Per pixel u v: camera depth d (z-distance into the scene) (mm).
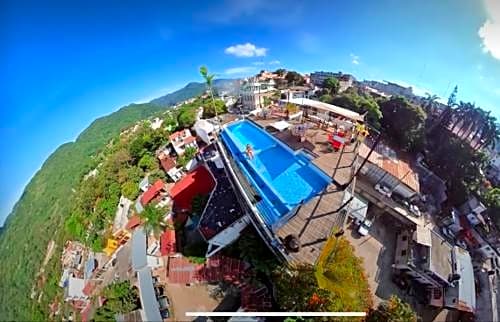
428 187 34750
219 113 53938
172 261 27703
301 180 26344
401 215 28406
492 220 32750
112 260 31344
